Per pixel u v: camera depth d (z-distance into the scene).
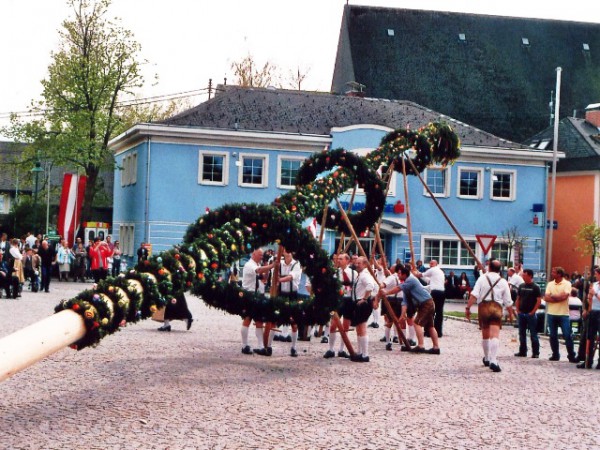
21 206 57.31
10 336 10.24
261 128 48.84
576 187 57.16
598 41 72.06
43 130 55.41
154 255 13.66
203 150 47.88
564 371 18.03
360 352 18.20
